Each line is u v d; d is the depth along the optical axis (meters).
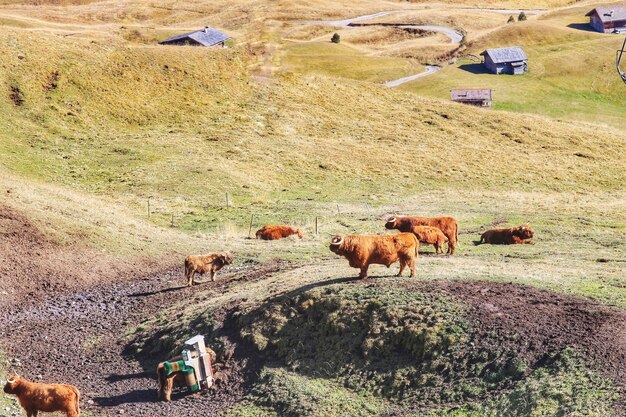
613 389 14.84
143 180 45.78
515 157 59.44
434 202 45.09
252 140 56.47
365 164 54.16
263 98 65.69
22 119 52.09
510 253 28.23
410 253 20.97
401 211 41.44
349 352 18.50
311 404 17.02
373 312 19.05
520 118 70.25
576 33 116.94
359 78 101.88
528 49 112.06
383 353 18.17
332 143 58.34
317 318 19.77
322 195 46.59
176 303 25.00
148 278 28.89
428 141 61.53
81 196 40.34
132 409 18.30
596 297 19.05
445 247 29.59
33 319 25.05
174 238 33.91
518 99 95.12
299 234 34.66
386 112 68.00
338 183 50.00
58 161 47.81
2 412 17.91
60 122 53.31
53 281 28.00
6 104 52.97
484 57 108.94
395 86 99.81
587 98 97.31
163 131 56.16
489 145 62.44
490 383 16.42
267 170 50.91
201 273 26.94
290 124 61.28
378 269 22.66
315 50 111.88
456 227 28.36
